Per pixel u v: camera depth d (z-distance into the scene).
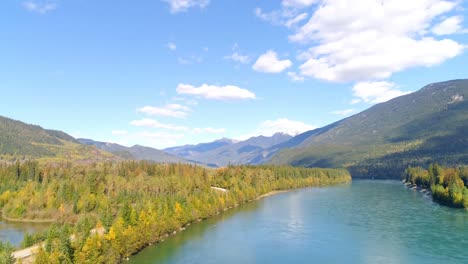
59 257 92.56
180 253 123.88
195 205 181.12
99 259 102.44
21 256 106.12
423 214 186.38
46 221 186.38
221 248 129.62
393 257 117.06
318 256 119.81
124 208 131.50
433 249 123.81
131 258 118.62
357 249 126.50
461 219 171.00
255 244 134.62
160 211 149.50
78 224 132.00
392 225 162.00
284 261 115.25
